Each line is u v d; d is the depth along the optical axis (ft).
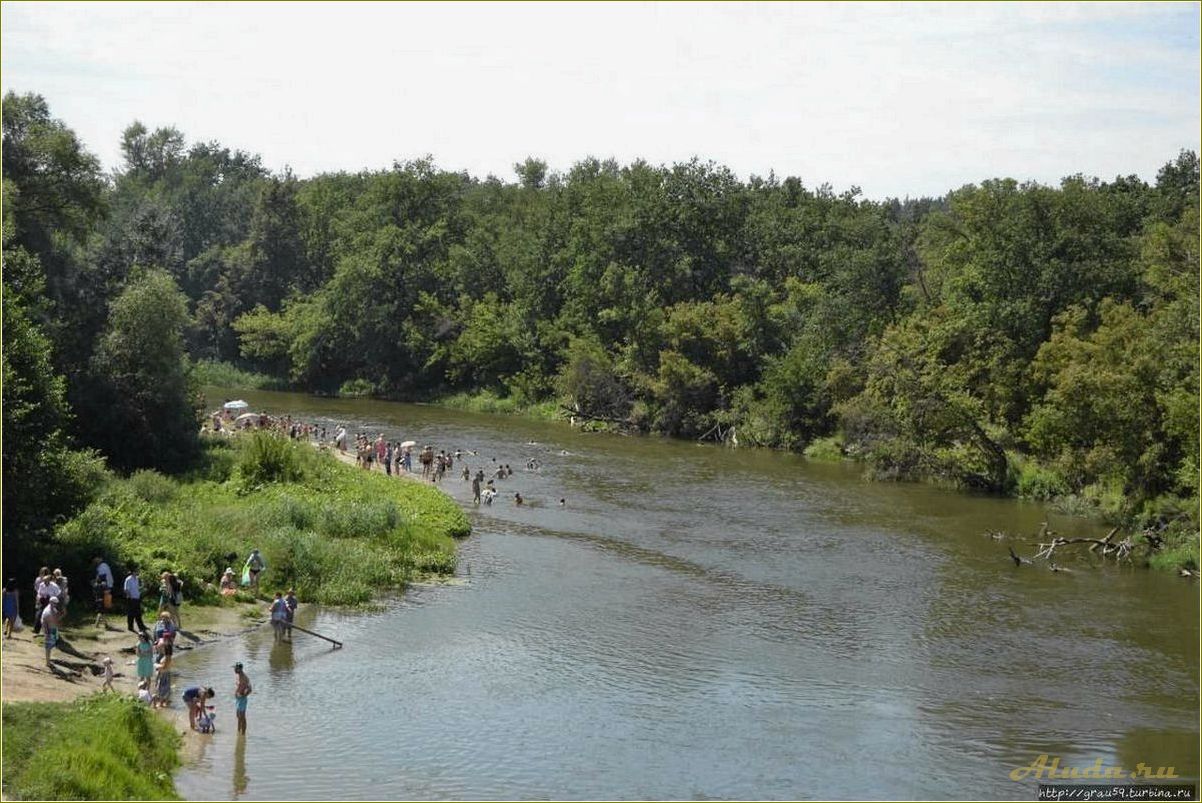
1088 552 173.17
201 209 537.65
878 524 190.49
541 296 388.98
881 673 114.52
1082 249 252.42
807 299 326.03
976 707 105.40
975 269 260.21
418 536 160.56
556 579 148.56
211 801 79.92
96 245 223.71
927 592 146.72
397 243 414.21
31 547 121.80
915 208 548.31
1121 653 122.42
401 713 99.96
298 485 181.68
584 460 260.01
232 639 119.03
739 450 287.48
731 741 95.76
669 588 145.38
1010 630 130.41
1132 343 199.11
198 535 139.64
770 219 384.68
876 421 257.14
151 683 99.60
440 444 280.72
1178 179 379.76
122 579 123.44
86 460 153.17
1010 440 231.91
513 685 108.37
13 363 125.59
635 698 105.70
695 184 373.40
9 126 196.54
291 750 90.48
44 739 79.10
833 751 94.22
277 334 420.36
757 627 129.49
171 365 200.03
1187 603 143.95
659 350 333.42
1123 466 189.16
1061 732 99.71
